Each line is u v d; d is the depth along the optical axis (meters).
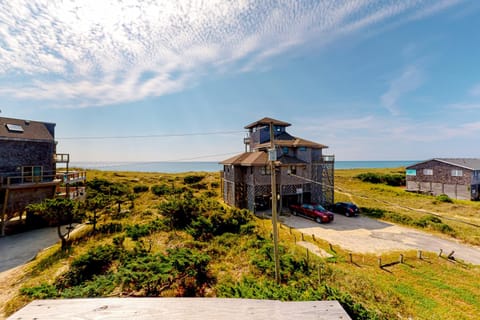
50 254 9.82
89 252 8.20
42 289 6.29
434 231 14.66
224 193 25.12
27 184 13.67
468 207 21.48
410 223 16.12
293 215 18.94
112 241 11.05
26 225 13.88
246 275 7.63
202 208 14.75
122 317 0.99
